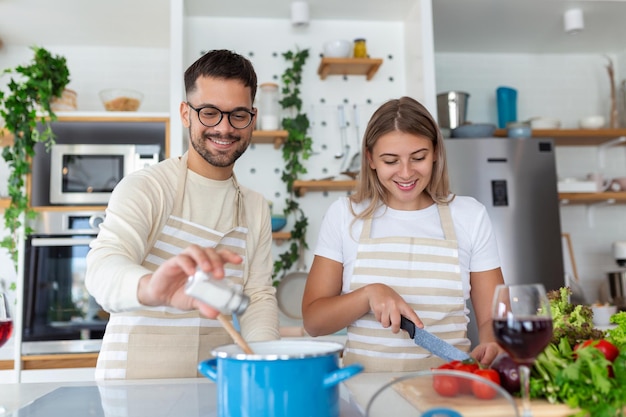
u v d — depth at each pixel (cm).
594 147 396
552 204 322
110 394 110
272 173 340
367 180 166
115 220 132
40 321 284
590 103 398
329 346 87
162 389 115
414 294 157
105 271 106
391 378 122
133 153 300
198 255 82
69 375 283
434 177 165
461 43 382
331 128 346
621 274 338
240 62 146
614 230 389
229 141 146
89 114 300
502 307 87
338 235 166
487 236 163
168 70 369
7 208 291
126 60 366
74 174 296
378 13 345
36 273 287
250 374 78
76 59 362
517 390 94
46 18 328
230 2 327
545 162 325
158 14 328
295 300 327
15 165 288
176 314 148
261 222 167
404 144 150
